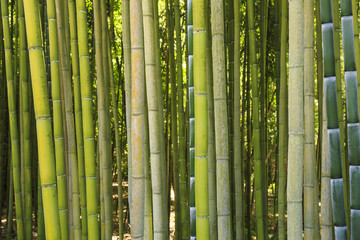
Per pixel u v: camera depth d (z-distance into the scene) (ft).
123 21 6.71
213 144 7.79
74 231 7.78
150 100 5.98
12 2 15.94
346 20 4.78
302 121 4.50
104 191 8.74
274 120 19.49
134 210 5.38
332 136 4.81
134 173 5.35
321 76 8.52
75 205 7.73
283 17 8.44
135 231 5.41
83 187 8.51
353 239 4.87
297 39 4.40
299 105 4.47
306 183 5.03
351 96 4.82
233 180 11.07
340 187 4.85
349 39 4.77
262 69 11.17
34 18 5.45
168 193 12.97
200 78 4.93
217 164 5.87
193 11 4.88
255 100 8.95
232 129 10.96
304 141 5.06
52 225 5.75
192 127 5.65
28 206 11.12
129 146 6.81
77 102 8.13
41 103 5.59
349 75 4.81
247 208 13.21
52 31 6.28
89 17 16.76
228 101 10.91
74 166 7.52
